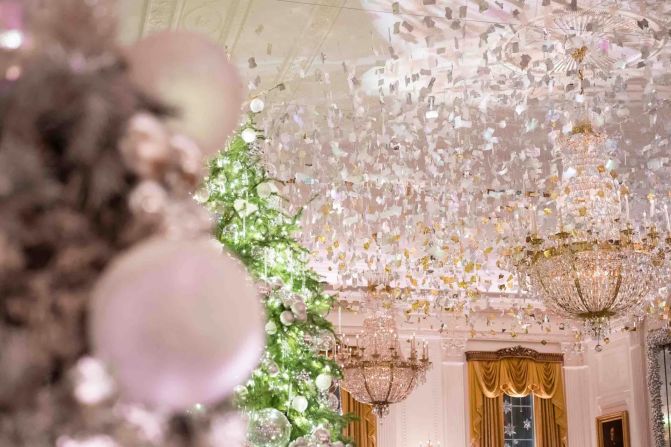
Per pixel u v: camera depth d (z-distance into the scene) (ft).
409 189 31.71
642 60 23.40
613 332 50.78
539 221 34.78
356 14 20.65
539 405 51.98
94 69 3.57
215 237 15.62
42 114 3.36
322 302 19.29
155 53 4.42
